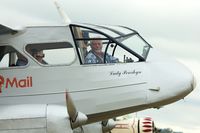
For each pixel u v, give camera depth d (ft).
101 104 44.42
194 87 45.37
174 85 44.47
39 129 40.52
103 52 45.37
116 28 47.24
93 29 45.70
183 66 46.06
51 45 45.19
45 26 45.39
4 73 44.60
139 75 44.75
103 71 44.75
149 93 44.42
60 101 44.24
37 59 44.88
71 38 45.21
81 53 45.01
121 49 45.70
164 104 45.29
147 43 47.26
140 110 45.60
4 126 40.75
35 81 44.47
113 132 79.51
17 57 45.09
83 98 44.37
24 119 40.78
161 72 44.96
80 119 41.45
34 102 44.27
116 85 44.55
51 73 44.57
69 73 44.60
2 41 45.11
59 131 40.40
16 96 44.32
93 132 54.49
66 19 46.37
